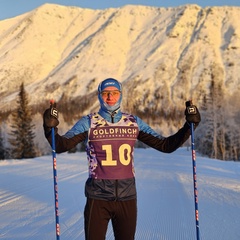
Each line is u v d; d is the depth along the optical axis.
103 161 3.81
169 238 6.44
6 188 11.65
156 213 8.20
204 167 19.52
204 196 10.21
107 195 3.79
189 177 14.69
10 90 190.00
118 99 3.90
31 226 7.18
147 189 11.53
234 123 53.06
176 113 135.25
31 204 9.21
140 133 4.04
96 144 3.83
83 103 155.38
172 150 4.04
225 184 12.66
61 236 6.54
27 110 46.91
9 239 6.38
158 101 153.50
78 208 8.74
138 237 6.50
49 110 3.75
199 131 55.44
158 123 118.44
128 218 3.87
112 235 6.63
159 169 18.22
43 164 20.52
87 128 3.86
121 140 3.84
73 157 26.50
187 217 7.83
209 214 8.08
